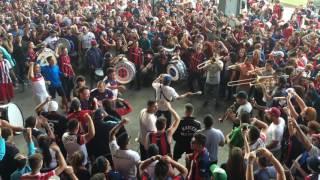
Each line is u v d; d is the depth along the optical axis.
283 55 12.48
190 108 7.27
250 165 5.17
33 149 6.29
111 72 9.80
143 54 13.63
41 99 9.91
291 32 16.50
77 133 6.68
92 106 8.30
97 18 17.09
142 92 13.30
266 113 7.36
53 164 6.04
